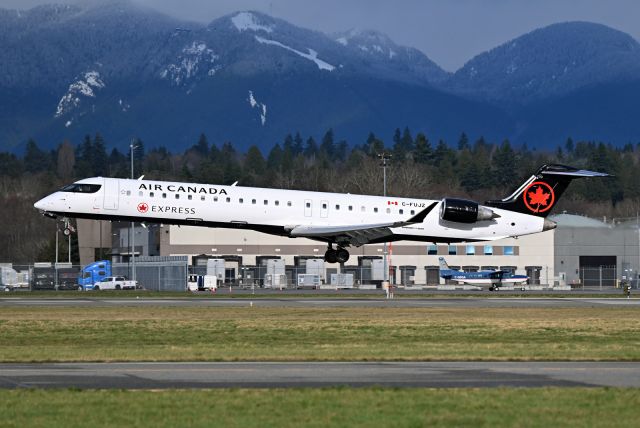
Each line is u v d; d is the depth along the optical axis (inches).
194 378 2258.9
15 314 4512.8
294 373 2365.9
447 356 2773.1
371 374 2358.5
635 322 4244.6
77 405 1835.6
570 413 1774.1
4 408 1802.4
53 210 5398.6
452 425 1670.8
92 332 3661.4
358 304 5452.8
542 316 4586.6
